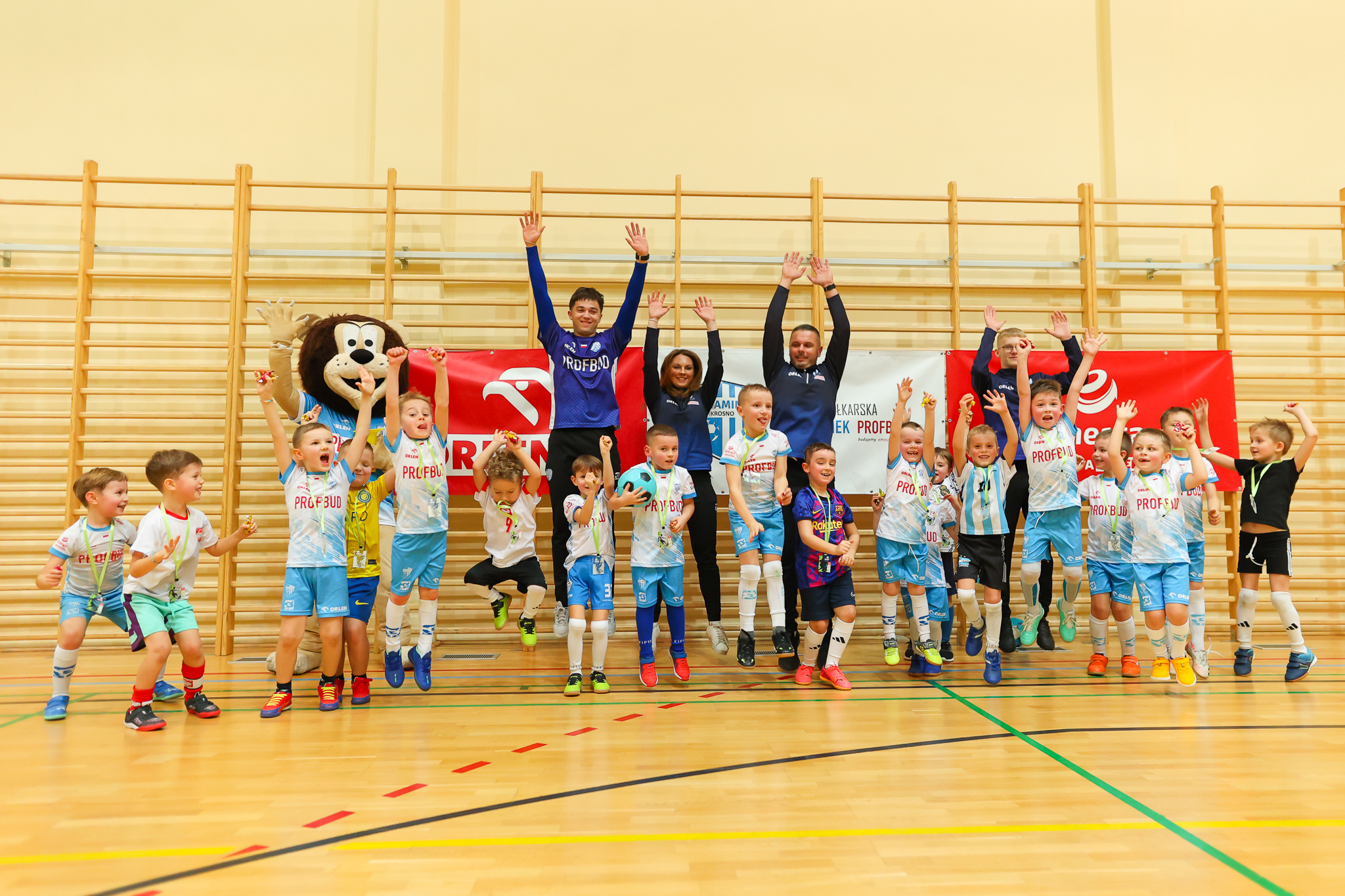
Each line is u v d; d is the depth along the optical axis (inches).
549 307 174.1
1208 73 234.5
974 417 193.2
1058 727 120.9
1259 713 129.6
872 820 83.2
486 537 208.2
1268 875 70.0
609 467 153.4
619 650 191.8
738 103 227.6
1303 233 233.5
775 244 223.8
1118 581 160.4
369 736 116.7
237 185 205.0
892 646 157.4
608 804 88.0
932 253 226.7
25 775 99.1
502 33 224.4
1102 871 70.9
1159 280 228.7
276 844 77.0
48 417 209.2
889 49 231.3
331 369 158.2
